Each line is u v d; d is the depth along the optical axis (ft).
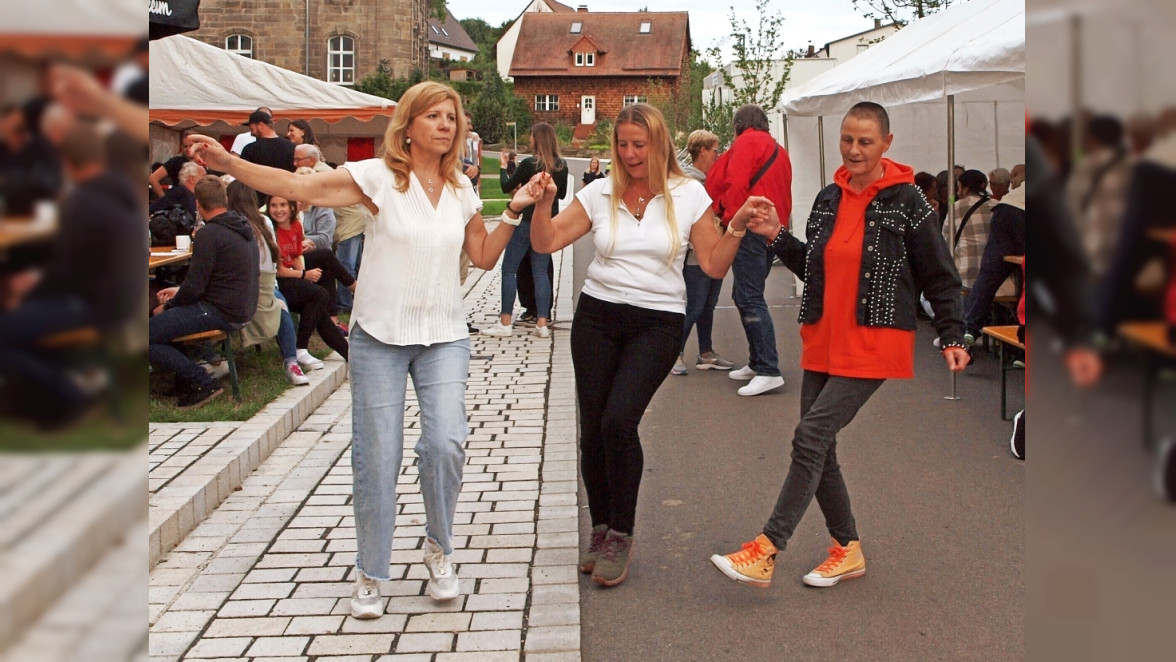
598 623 13.24
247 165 11.99
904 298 13.23
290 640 12.37
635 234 14.15
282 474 19.33
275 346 30.66
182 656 11.93
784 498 13.48
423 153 12.98
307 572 14.53
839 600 13.78
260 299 24.62
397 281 12.75
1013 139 42.83
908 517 17.08
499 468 19.67
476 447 21.20
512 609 13.26
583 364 14.49
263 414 22.04
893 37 39.93
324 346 31.78
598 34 279.08
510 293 34.42
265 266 24.58
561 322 37.22
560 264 56.65
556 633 12.48
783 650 12.33
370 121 55.26
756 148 25.34
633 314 14.16
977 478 19.10
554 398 25.53
